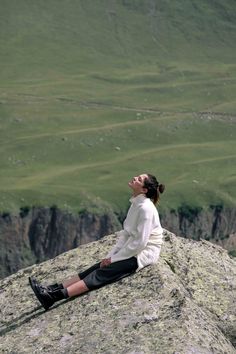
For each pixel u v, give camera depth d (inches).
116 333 815.7
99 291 896.9
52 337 839.7
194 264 982.4
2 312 957.2
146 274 902.4
